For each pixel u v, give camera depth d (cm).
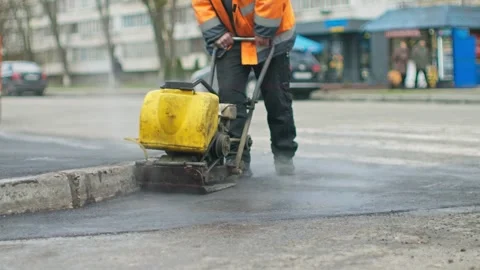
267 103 918
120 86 6309
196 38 8069
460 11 3725
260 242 576
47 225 663
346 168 995
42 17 9756
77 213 721
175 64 6053
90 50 9619
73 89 5531
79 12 9700
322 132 1523
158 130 785
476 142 1279
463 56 3706
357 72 4919
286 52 902
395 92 3281
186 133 773
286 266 505
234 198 774
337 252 540
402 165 1020
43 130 1706
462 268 495
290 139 933
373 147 1241
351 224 639
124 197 798
